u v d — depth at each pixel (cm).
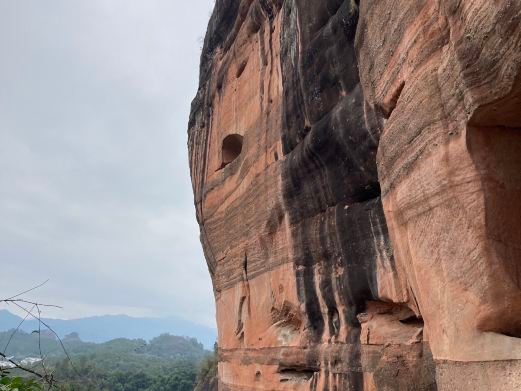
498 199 613
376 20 853
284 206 1377
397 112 774
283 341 1395
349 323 1127
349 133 1032
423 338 937
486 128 621
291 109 1335
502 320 599
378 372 973
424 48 697
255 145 1614
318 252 1222
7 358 567
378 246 1009
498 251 607
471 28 580
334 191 1148
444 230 659
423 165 694
